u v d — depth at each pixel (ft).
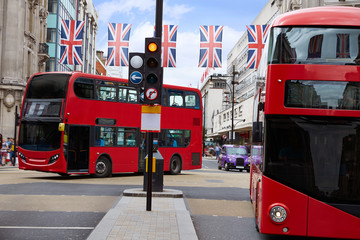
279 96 24.94
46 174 78.95
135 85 33.68
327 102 24.71
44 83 66.28
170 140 80.94
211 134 337.52
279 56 25.23
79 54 90.53
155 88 33.45
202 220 34.12
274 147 24.71
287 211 24.12
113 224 28.48
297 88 24.89
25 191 47.83
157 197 43.80
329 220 23.94
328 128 24.67
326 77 24.81
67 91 64.85
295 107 24.77
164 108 80.02
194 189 56.34
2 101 132.36
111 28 83.66
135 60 33.60
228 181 72.84
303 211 24.11
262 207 24.47
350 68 24.82
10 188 50.37
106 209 37.22
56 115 64.54
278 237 28.63
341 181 24.27
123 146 72.79
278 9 177.17
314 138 24.64
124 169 73.00
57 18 174.09
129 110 73.82
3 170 87.76
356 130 24.57
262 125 26.16
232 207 41.52
